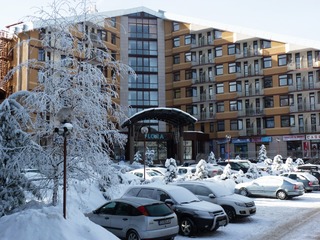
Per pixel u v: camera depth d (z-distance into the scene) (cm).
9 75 1216
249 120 5791
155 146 5353
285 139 5481
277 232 1282
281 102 5584
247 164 3678
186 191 1349
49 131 1120
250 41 5844
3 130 1062
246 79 5831
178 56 6362
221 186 1588
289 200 2191
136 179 2311
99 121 1150
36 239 825
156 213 1058
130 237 1051
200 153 5750
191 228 1220
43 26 1202
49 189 1138
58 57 1212
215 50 6094
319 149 5269
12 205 1043
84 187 1289
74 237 848
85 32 1245
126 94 6044
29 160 1084
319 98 5347
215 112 6022
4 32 4300
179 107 6275
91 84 1141
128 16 6291
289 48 5522
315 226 1377
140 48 6294
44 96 1080
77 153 1129
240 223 1460
